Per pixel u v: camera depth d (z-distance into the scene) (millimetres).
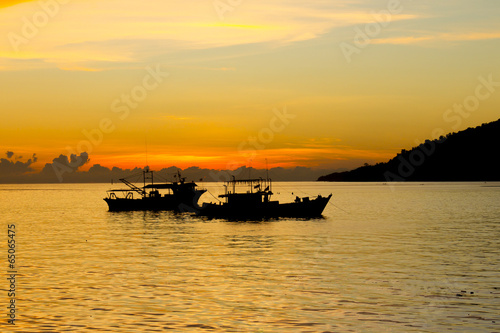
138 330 33000
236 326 33750
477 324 33875
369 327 33438
